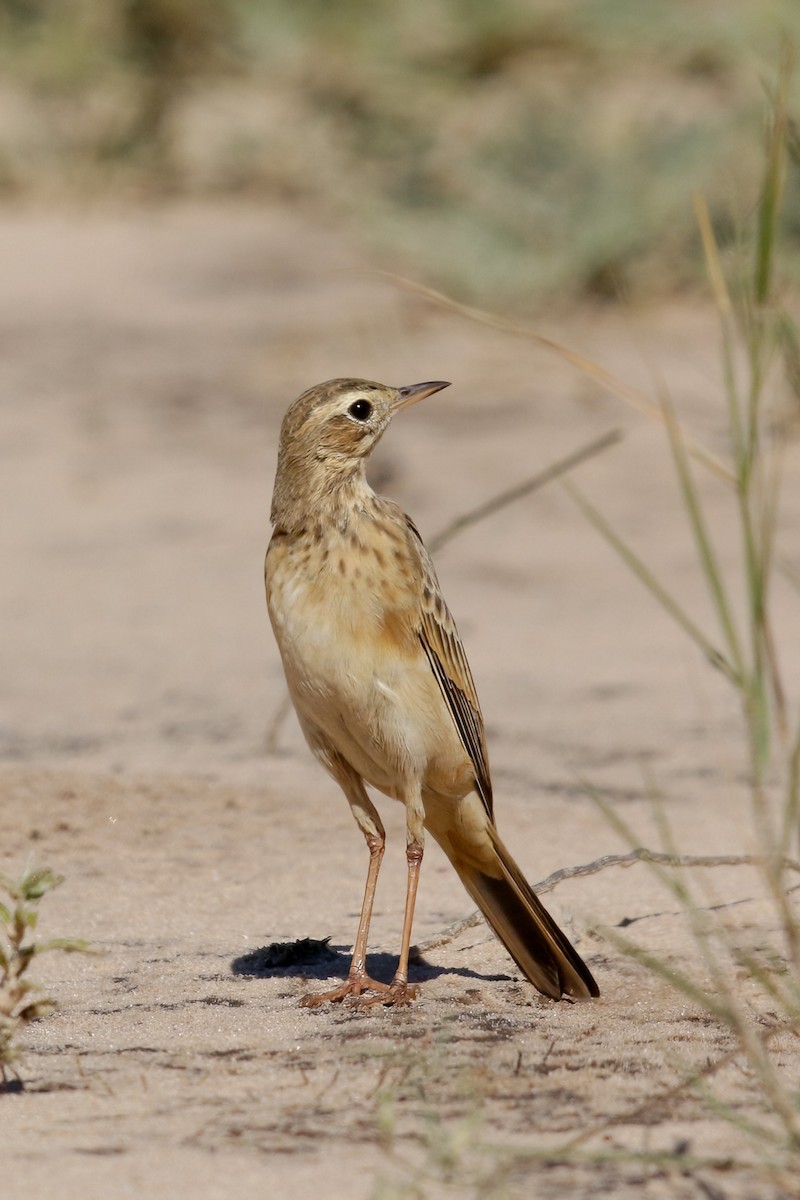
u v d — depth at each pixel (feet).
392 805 44.32
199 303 109.81
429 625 31.17
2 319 106.63
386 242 112.98
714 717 49.80
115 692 52.47
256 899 37.11
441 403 87.66
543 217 108.17
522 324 102.68
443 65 159.12
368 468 76.89
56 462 79.20
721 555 65.46
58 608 60.90
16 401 89.04
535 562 65.67
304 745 48.19
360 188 126.82
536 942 31.22
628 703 51.19
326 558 30.55
